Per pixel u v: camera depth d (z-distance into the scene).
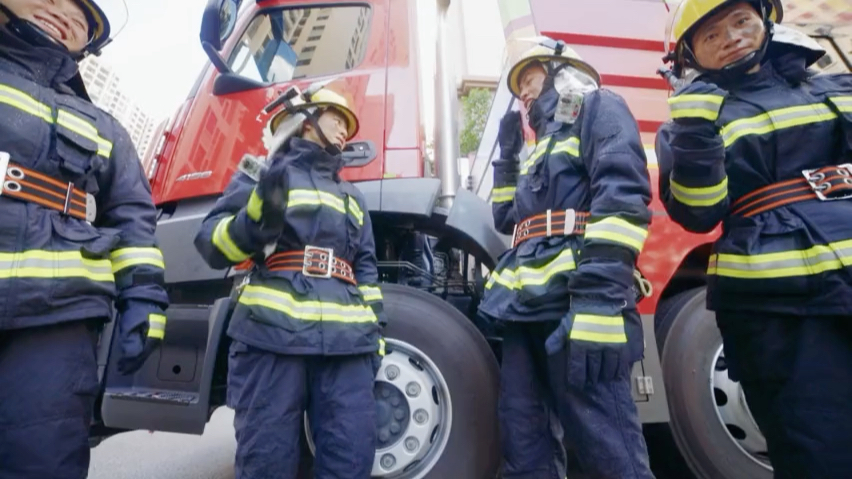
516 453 1.57
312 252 1.60
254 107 2.25
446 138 2.47
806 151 1.31
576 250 1.48
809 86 1.43
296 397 1.49
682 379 1.97
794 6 2.54
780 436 1.25
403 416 1.85
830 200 1.25
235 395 1.54
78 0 1.37
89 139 1.31
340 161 1.77
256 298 1.53
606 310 1.30
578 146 1.58
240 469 1.43
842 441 1.13
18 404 1.06
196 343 2.01
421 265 2.43
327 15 2.56
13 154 1.16
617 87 2.45
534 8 2.53
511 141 2.07
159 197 2.28
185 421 1.81
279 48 2.56
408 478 1.78
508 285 1.63
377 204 2.07
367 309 1.67
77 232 1.22
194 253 2.12
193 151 2.26
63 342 1.16
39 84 1.27
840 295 1.15
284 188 1.39
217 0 2.02
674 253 2.05
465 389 1.83
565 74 1.75
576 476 2.08
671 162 1.45
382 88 2.29
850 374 1.16
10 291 1.07
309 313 1.51
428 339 1.88
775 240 1.27
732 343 1.39
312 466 1.80
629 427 1.36
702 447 1.92
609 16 2.55
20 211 1.14
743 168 1.35
